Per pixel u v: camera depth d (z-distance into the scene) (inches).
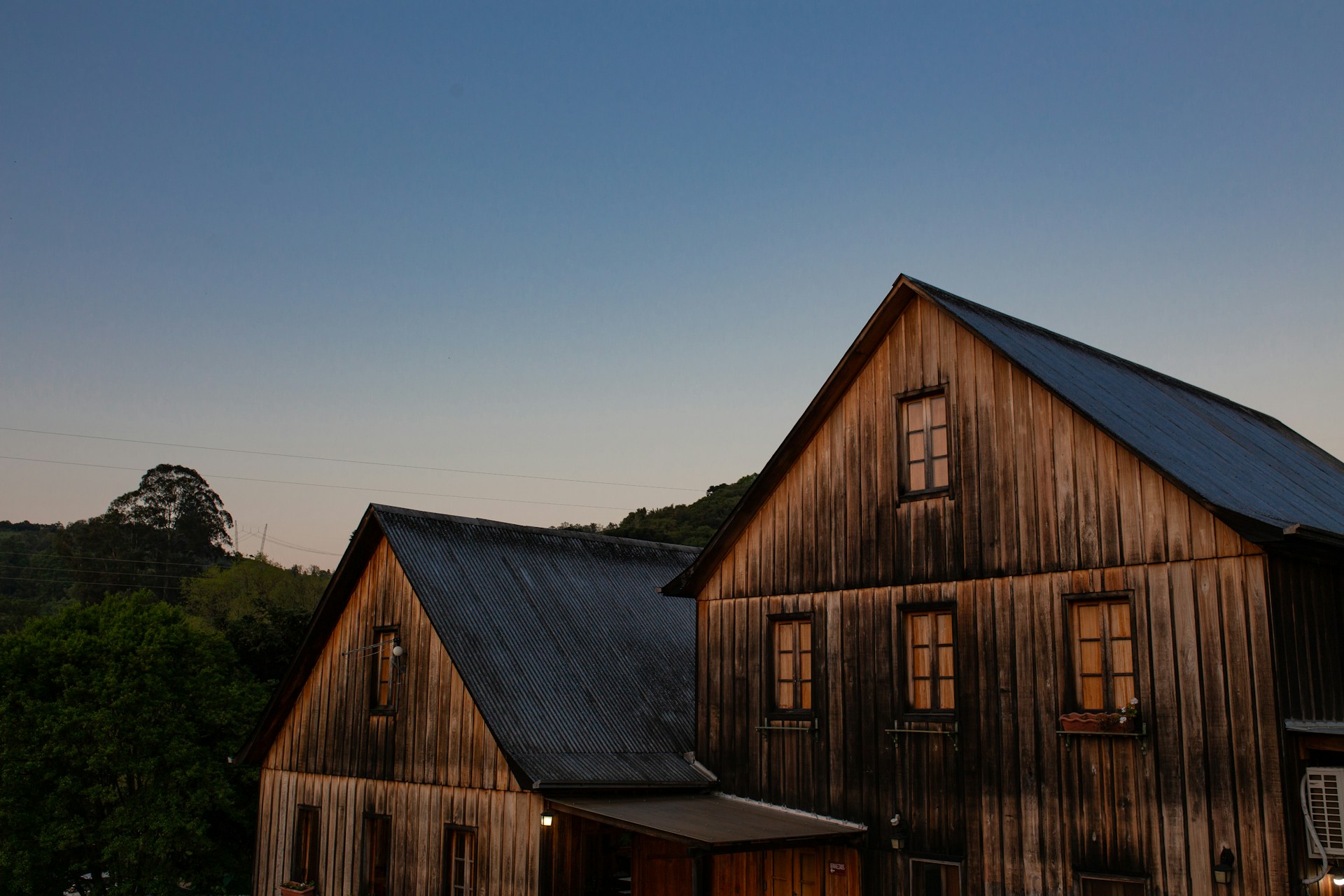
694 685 743.1
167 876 949.8
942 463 565.0
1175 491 470.3
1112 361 676.1
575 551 872.9
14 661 951.6
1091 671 490.0
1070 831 480.7
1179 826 447.8
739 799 627.8
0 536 4114.2
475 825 630.5
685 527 2369.6
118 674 959.6
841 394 615.8
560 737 639.8
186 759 956.0
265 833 813.9
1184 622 459.2
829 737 587.5
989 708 519.2
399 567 736.3
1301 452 699.4
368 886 703.7
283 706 818.8
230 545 2933.1
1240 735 435.8
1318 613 464.1
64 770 941.8
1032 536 516.4
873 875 552.7
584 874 607.2
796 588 619.5
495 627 712.4
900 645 561.9
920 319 583.2
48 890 948.6
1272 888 418.6
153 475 2807.6
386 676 732.0
